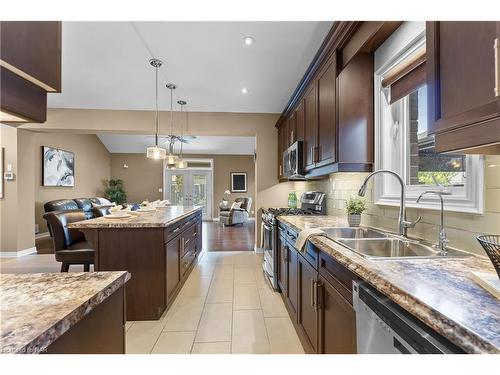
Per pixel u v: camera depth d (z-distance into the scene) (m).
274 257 2.99
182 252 3.07
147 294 2.34
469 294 0.73
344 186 2.67
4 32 0.64
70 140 7.36
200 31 2.32
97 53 2.71
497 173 1.04
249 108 4.54
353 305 1.03
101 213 3.61
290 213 3.28
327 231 1.98
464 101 0.78
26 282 0.86
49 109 4.48
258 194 4.80
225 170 10.32
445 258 1.09
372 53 1.91
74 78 3.32
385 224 1.86
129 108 4.52
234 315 2.41
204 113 4.73
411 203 1.56
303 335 1.86
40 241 5.76
